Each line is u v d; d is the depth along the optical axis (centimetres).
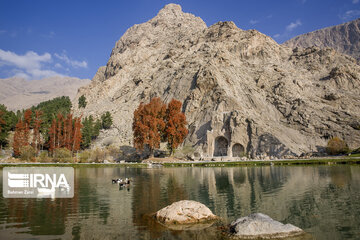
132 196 3075
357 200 2678
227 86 13900
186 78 15262
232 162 8300
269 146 10350
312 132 11294
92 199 2897
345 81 15675
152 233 1752
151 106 10194
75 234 1739
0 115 12031
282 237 1666
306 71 17375
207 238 1653
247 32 19812
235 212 2306
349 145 10362
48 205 2612
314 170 5672
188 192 3319
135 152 11438
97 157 10156
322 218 2097
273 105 13338
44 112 14550
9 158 10106
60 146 10681
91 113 17225
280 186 3666
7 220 2072
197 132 12219
